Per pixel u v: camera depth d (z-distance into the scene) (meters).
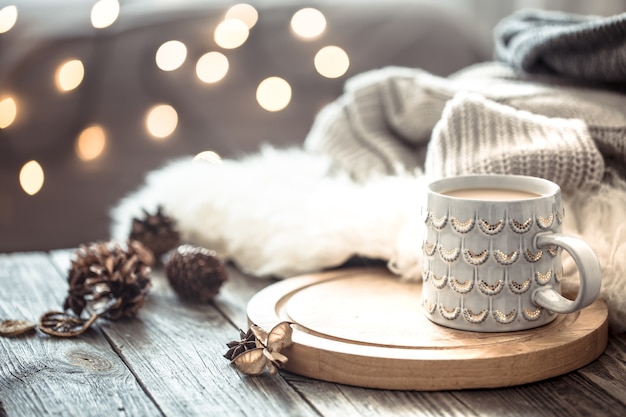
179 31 1.87
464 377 0.82
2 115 1.58
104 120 1.84
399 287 0.97
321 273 1.01
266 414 0.80
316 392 0.83
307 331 0.88
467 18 1.99
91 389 0.84
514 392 0.82
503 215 0.84
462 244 0.85
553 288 0.87
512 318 0.86
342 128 1.21
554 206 0.85
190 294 1.01
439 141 1.00
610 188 0.97
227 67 1.77
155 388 0.84
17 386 0.85
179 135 1.87
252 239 1.07
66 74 1.64
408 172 1.14
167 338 0.93
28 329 0.94
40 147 1.82
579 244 0.82
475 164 0.97
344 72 1.80
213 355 0.89
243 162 1.23
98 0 1.87
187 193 1.15
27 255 1.14
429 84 1.16
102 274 0.96
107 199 1.79
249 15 1.87
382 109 1.21
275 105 1.76
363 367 0.83
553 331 0.86
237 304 1.00
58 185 1.83
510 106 1.07
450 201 0.85
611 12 1.94
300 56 1.89
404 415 0.80
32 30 1.81
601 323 0.87
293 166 1.19
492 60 1.92
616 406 0.80
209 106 1.87
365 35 1.89
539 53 1.12
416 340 0.85
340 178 1.15
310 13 1.86
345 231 1.01
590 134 1.02
